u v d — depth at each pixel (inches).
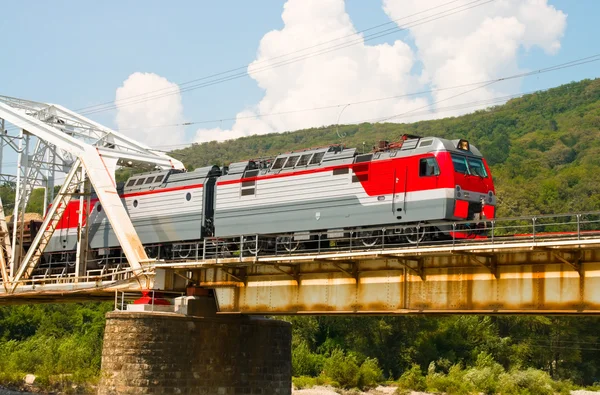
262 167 1897.1
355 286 1374.3
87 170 1939.0
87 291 1835.6
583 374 3636.8
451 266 1240.2
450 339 3607.3
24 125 2114.9
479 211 1545.3
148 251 2135.8
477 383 2925.7
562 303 1112.8
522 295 1154.0
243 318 1717.5
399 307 1301.7
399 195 1553.9
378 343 3636.8
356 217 1624.0
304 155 1772.9
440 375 3080.7
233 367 1668.3
